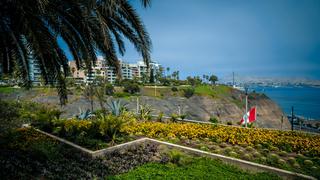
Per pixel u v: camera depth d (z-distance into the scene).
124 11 7.10
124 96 48.94
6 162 6.52
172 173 6.05
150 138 10.73
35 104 23.38
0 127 11.40
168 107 53.72
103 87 26.55
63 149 8.48
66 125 11.27
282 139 10.60
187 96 70.75
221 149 9.38
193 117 58.34
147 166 6.82
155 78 79.06
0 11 5.85
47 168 6.47
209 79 102.56
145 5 5.98
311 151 9.09
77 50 7.86
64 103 7.64
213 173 6.21
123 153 8.69
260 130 13.02
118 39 8.30
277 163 7.70
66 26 6.80
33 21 5.37
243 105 81.56
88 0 5.50
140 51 7.45
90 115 17.30
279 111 89.00
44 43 5.52
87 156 8.14
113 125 10.02
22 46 6.63
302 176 6.53
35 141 9.12
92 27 6.63
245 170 7.14
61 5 6.28
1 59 8.41
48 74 6.70
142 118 16.92
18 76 7.35
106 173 6.47
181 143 10.27
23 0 5.18
